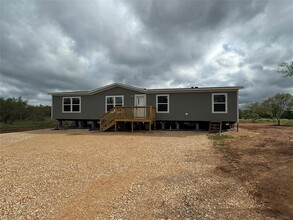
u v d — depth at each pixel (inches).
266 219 131.6
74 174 225.0
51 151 352.8
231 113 652.7
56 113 844.0
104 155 319.6
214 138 490.6
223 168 245.0
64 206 150.0
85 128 823.1
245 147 376.2
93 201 158.7
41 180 205.5
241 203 154.4
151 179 208.2
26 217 134.0
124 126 740.7
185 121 702.5
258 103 1373.0
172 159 291.7
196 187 186.2
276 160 280.5
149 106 682.2
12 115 1064.8
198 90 674.8
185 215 136.8
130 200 160.2
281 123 1175.6
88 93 793.6
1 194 171.0
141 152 340.8
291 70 438.9
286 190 178.7
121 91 765.9
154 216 135.8
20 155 323.0
